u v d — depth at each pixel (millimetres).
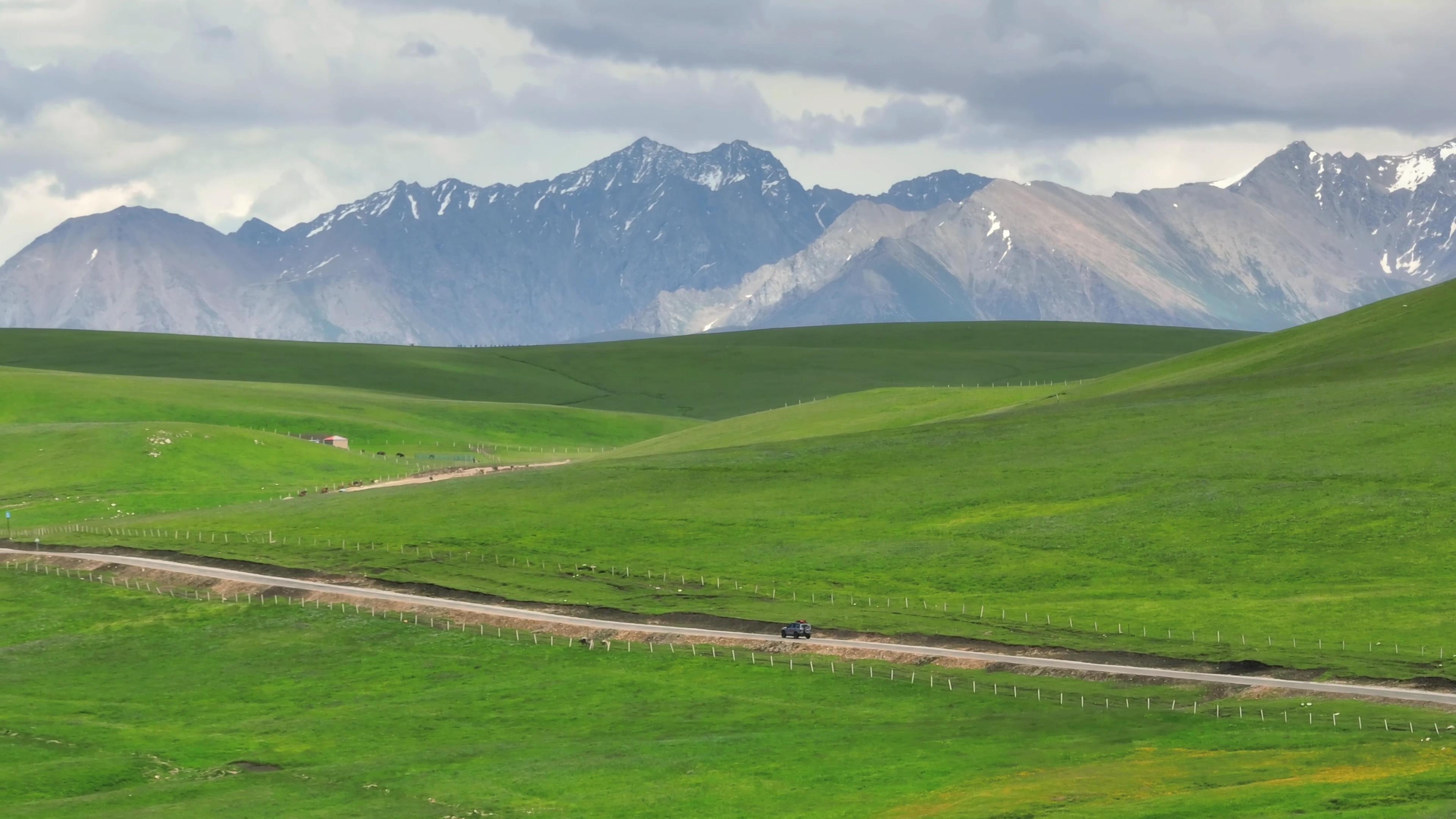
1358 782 116875
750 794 134500
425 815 133625
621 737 159625
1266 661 168125
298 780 147625
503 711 175125
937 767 137875
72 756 162875
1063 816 113938
